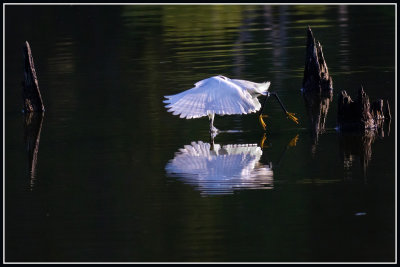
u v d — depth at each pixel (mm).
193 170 14039
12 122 18906
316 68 20719
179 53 27000
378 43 26719
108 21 34875
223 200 12289
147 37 30625
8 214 12070
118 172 14055
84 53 28016
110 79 23375
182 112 13148
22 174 14289
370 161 14133
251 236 10734
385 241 10422
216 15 35344
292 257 10070
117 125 17875
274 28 31094
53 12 37500
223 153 15195
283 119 18047
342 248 10242
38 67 25969
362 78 21672
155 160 14797
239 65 24281
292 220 11297
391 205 11688
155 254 10281
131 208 12070
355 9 34844
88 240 10883
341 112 16750
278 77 22516
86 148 15953
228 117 18594
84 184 13430
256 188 12836
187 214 11680
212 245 10539
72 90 22156
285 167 14000
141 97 20703
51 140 16812
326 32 29453
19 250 10648
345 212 11477
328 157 14547
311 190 12586
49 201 12602
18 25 34750
